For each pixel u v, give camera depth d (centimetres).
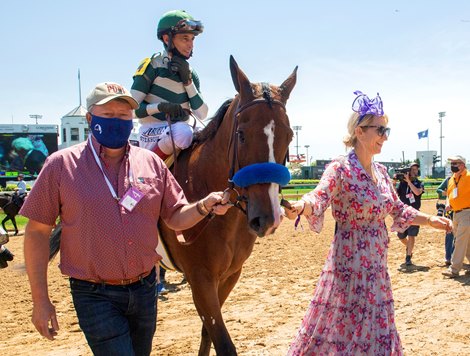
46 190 262
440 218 338
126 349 259
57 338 552
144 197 275
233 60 331
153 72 457
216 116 389
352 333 312
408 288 720
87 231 261
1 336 560
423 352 461
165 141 420
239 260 383
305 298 689
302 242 1233
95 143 275
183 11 465
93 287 266
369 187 321
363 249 320
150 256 277
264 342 504
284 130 304
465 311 585
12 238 1465
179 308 667
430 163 5416
